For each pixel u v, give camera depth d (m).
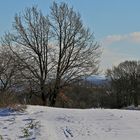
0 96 21.55
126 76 94.44
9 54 43.22
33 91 42.31
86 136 12.59
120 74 94.25
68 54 43.97
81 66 44.12
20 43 43.69
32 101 40.81
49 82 43.28
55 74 43.47
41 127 14.49
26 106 20.55
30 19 43.69
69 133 13.25
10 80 41.59
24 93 39.25
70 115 17.47
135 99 93.38
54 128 14.35
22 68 42.47
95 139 12.04
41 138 12.42
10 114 18.12
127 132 13.08
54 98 43.31
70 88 44.50
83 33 44.44
